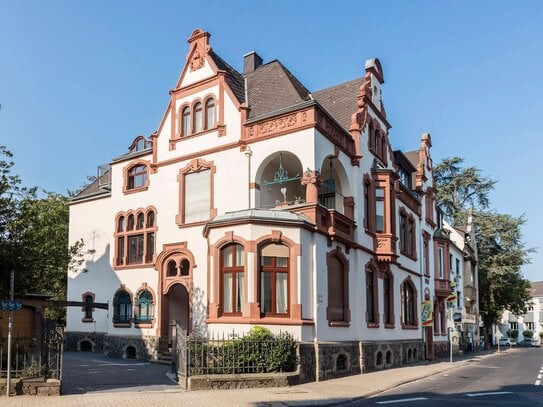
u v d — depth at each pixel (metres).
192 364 16.25
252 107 23.62
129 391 14.93
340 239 21.56
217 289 19.22
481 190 62.78
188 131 24.81
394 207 27.06
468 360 32.50
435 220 39.47
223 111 23.44
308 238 19.81
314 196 20.27
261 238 18.81
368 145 25.84
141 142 27.92
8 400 12.88
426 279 34.91
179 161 24.78
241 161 22.42
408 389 17.58
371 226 25.28
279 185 23.52
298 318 18.72
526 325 109.50
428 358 32.97
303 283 19.20
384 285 26.62
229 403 13.45
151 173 26.06
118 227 27.66
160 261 24.89
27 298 19.05
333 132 22.42
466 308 49.38
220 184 22.95
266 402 13.77
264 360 17.09
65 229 32.31
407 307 30.56
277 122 21.67
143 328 25.23
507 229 57.75
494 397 15.31
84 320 28.55
